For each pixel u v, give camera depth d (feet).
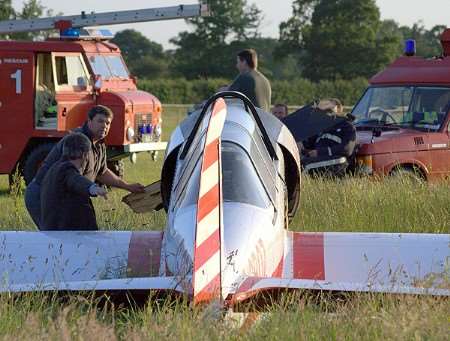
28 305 42.16
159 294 41.91
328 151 99.40
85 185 60.44
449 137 109.09
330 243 51.01
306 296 41.52
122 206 87.61
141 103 135.54
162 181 61.05
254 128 55.21
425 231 73.56
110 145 132.26
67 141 62.44
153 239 52.70
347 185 86.69
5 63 128.16
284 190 56.24
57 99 127.24
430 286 43.04
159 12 138.41
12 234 52.90
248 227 45.44
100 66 134.41
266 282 40.88
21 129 128.26
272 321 39.60
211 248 38.58
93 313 39.88
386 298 40.73
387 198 80.38
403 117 114.21
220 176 40.52
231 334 37.93
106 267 49.34
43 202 62.23
